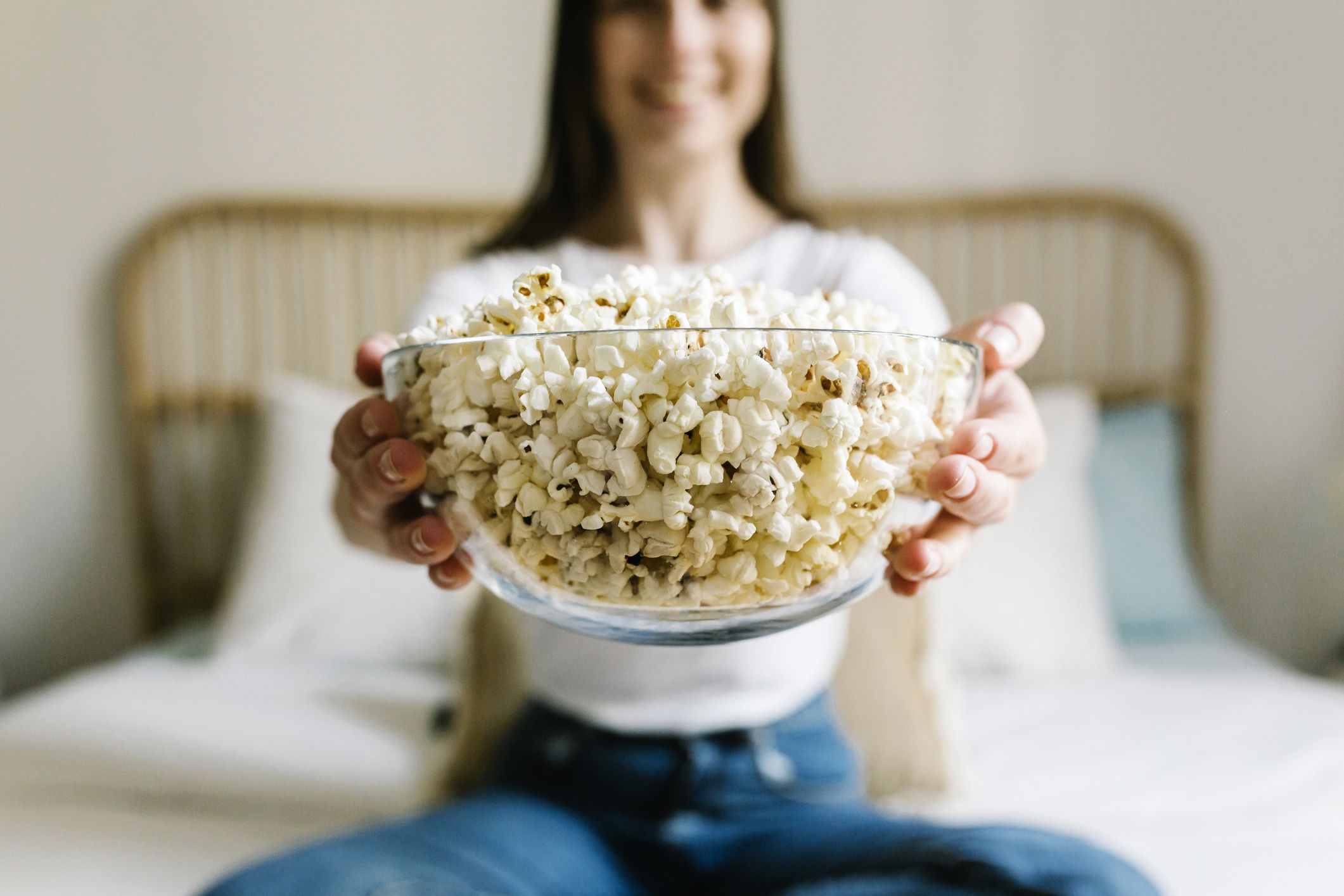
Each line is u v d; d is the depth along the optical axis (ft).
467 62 6.68
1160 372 6.66
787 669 3.02
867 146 6.66
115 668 5.11
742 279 3.69
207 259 6.67
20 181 6.63
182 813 3.52
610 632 1.55
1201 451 6.48
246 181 6.71
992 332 2.08
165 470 6.68
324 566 5.30
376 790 3.65
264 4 6.63
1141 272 6.63
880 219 6.66
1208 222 6.57
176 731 3.98
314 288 6.75
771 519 1.30
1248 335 6.58
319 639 5.14
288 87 6.68
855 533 1.46
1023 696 4.51
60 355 6.68
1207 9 6.49
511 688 3.76
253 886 2.18
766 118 4.15
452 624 5.12
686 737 2.97
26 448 6.70
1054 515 5.17
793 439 1.30
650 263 3.89
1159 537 5.70
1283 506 6.58
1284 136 6.48
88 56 6.63
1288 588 6.57
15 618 6.74
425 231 6.75
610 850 2.89
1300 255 6.51
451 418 1.39
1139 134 6.61
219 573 6.67
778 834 2.85
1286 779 3.55
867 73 6.63
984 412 2.09
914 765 3.72
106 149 6.66
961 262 6.69
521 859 2.57
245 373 6.75
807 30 6.62
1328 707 4.22
